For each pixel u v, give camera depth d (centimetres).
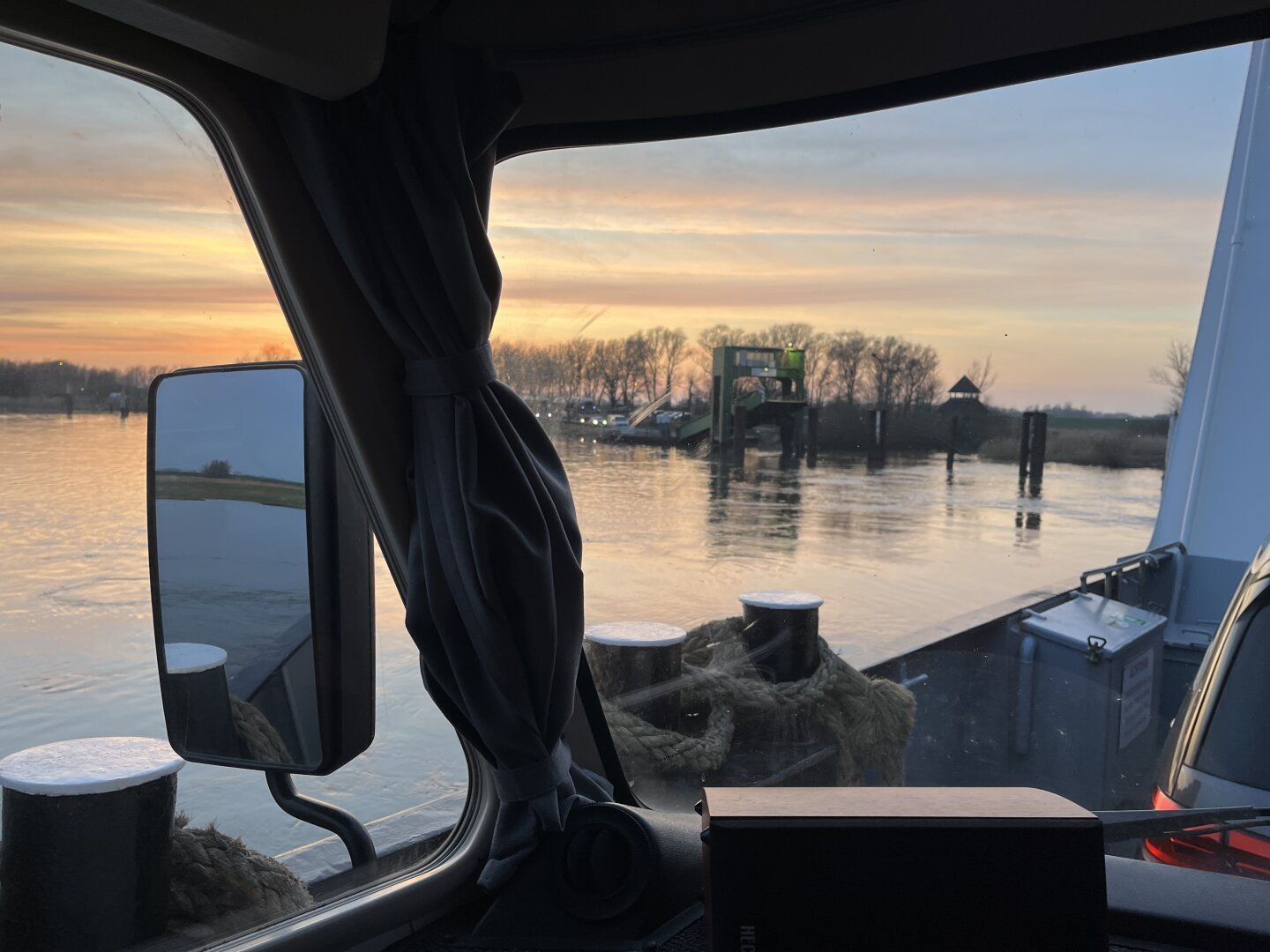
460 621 153
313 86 137
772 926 113
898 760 219
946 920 113
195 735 129
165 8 109
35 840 114
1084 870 113
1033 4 162
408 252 147
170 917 128
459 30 172
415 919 160
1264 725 170
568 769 169
